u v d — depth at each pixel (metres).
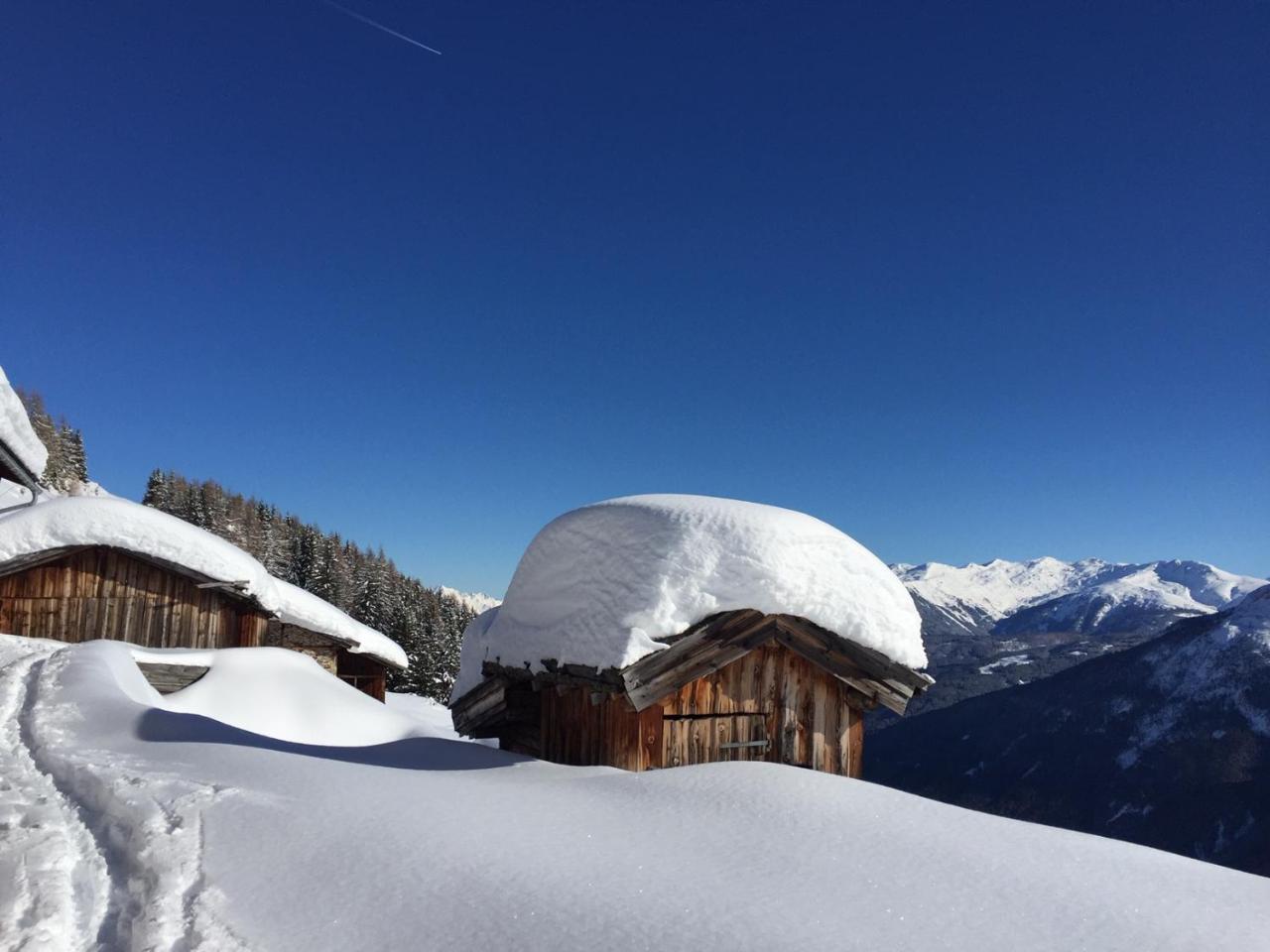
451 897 3.53
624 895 3.54
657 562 6.21
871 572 6.71
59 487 68.12
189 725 8.01
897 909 3.53
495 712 7.93
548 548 7.39
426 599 71.31
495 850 4.07
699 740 6.33
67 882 4.25
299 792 5.14
